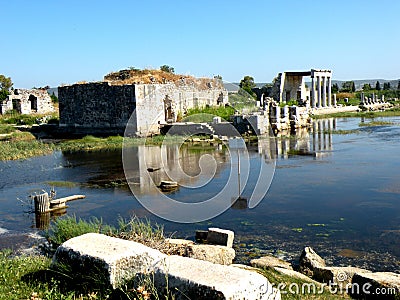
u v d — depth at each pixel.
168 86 31.77
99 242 6.09
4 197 17.30
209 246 9.23
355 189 15.88
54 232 10.09
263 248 10.30
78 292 5.66
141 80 40.12
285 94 56.84
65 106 40.66
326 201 14.38
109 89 37.44
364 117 51.53
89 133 38.72
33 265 6.96
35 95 54.31
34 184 19.56
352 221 12.13
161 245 8.90
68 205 15.59
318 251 9.96
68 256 5.93
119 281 5.54
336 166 20.67
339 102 69.94
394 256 9.52
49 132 40.78
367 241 10.51
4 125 42.88
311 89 59.88
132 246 5.90
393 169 19.31
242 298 4.68
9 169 23.45
